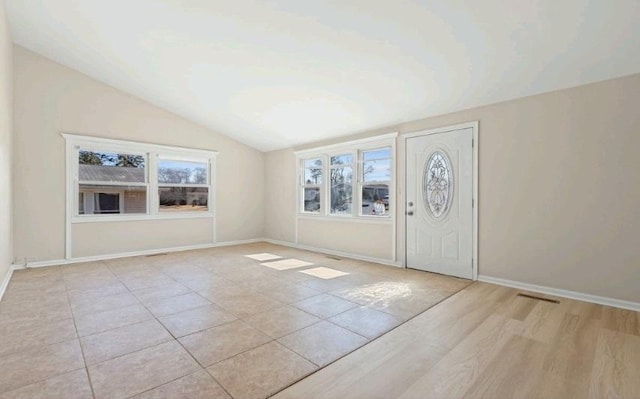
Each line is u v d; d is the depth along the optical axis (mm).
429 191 4699
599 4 2434
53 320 2842
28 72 4812
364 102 4555
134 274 4492
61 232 5109
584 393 1847
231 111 5781
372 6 2820
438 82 3805
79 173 5312
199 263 5242
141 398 1765
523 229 3822
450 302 3369
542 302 3357
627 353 2297
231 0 3090
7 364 2107
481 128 4164
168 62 4473
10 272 4344
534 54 3086
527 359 2217
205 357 2219
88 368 2064
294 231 7008
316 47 3529
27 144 4801
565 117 3516
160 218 6176
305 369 2080
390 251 5203
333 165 6230
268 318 2922
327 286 3945
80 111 5266
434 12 2768
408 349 2357
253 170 7613
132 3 3436
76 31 4164
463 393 1843
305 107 5070
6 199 3947
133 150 5824
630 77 3137
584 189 3404
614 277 3236
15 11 3898
